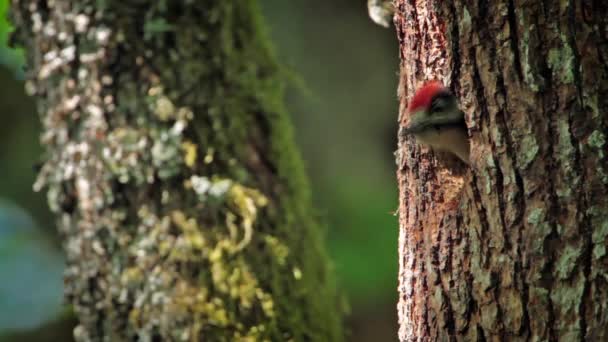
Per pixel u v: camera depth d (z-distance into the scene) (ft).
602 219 19.61
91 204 27.53
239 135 27.86
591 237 19.62
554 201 19.89
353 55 51.52
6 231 54.39
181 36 27.61
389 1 27.37
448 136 21.65
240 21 28.81
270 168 28.19
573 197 19.76
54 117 28.09
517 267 20.20
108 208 27.27
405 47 22.88
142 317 26.96
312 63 51.19
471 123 20.86
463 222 21.07
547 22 19.97
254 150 28.04
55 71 27.86
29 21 28.45
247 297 26.76
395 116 51.39
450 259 21.29
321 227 29.68
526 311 20.13
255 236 27.27
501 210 20.43
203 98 27.55
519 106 20.20
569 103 19.85
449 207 21.67
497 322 20.51
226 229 27.04
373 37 51.72
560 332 19.81
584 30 19.84
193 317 26.43
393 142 51.37
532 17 20.04
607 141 19.70
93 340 27.96
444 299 21.39
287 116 29.48
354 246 48.32
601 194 19.63
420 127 21.81
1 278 54.19
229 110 27.86
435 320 21.59
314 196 49.75
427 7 21.85
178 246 26.73
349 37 51.60
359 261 47.75
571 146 19.81
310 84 50.98
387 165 50.93
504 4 20.25
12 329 53.06
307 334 27.40
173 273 26.73
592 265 19.60
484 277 20.66
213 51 27.94
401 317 22.81
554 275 19.85
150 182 27.02
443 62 21.79
